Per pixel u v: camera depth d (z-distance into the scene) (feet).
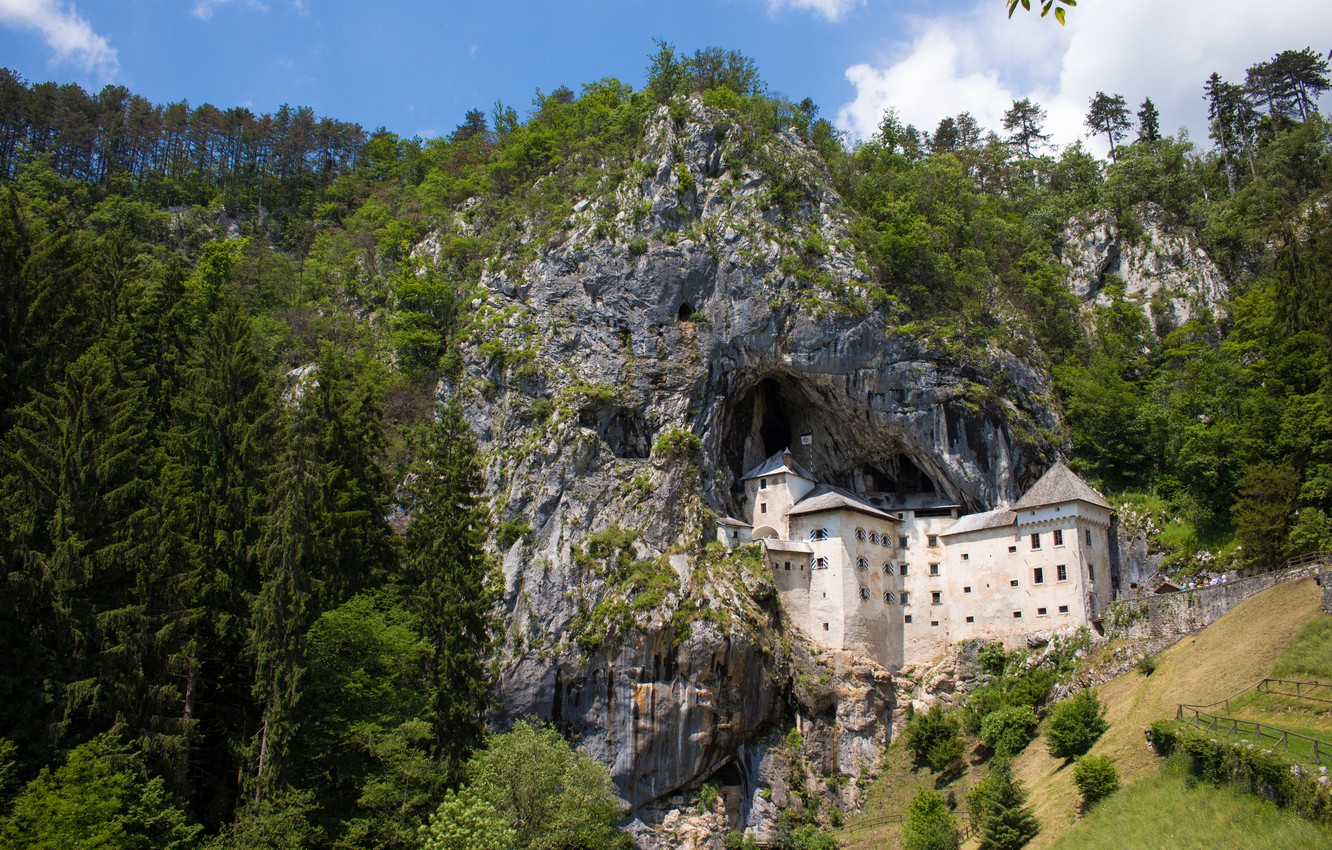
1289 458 214.90
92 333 184.03
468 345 263.29
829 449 276.62
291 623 158.20
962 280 270.67
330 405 205.46
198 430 182.19
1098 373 268.41
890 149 354.74
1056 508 228.43
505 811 162.91
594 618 219.61
